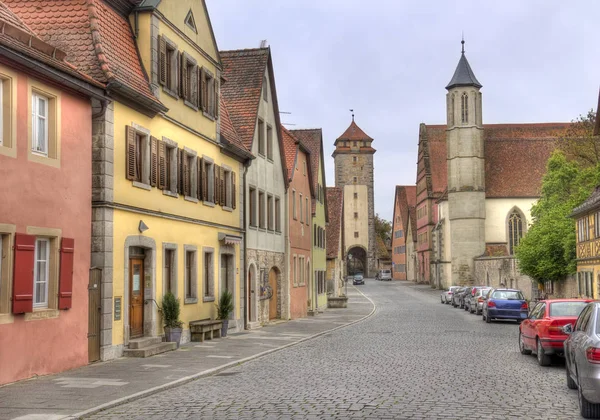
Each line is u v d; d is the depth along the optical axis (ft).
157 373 50.37
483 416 33.32
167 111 69.00
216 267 86.99
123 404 38.65
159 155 68.80
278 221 121.60
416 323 116.26
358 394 40.45
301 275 139.44
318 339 84.53
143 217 64.90
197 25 80.59
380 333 93.97
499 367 54.19
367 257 438.40
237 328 94.58
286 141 135.23
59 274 50.67
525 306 113.80
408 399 38.45
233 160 94.73
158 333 68.33
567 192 184.85
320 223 167.22
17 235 45.52
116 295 59.21
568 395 40.06
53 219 50.06
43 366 48.67
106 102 56.85
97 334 56.59
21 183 46.29
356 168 440.45
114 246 58.80
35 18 59.77
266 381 47.06
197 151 80.28
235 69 110.32
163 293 69.82
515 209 283.38
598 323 34.60
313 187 152.97
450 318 131.54
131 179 61.93
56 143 50.62
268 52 111.45
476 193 279.08
